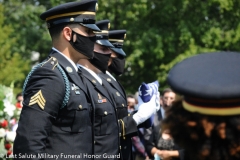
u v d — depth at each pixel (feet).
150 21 87.61
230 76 8.07
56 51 16.14
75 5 15.98
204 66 8.37
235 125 8.14
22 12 108.37
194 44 81.82
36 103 14.49
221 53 8.73
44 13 16.43
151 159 27.07
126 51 86.69
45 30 109.50
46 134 14.43
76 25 16.06
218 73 8.18
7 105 24.40
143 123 20.26
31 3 112.37
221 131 8.16
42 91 14.60
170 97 30.55
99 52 19.25
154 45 83.05
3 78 83.76
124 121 19.01
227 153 8.25
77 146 15.06
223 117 8.21
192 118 8.43
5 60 85.87
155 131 26.61
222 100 8.03
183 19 85.05
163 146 25.22
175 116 8.64
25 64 91.45
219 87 7.91
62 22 16.06
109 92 18.85
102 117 17.15
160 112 27.30
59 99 14.78
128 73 90.02
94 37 16.33
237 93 7.82
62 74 15.17
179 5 85.25
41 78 14.85
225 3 81.82
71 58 16.12
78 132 15.17
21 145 14.24
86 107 15.49
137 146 32.60
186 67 8.46
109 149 17.21
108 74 20.40
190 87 8.06
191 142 8.47
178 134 8.59
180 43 84.89
